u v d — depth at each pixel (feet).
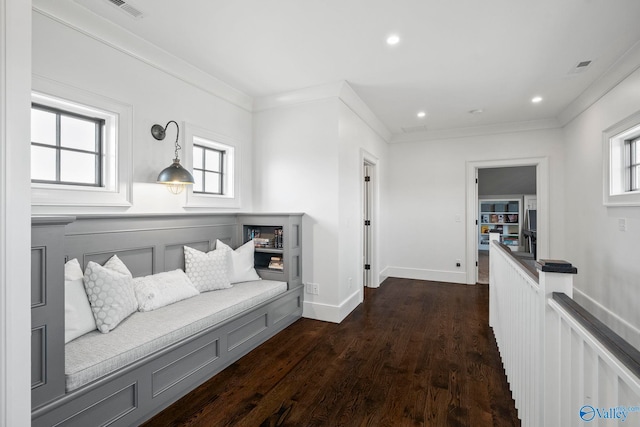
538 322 4.40
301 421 5.86
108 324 6.10
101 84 7.22
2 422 3.18
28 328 3.36
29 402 3.37
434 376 7.39
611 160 10.33
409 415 6.01
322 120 11.05
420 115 14.10
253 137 12.30
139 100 8.11
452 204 16.74
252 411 6.13
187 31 7.62
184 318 6.86
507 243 27.04
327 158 10.99
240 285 9.93
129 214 7.66
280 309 9.96
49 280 4.36
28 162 3.35
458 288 15.53
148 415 5.83
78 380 4.70
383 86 10.94
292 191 11.59
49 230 4.36
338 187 10.89
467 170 16.37
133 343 5.64
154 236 8.36
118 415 5.20
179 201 9.28
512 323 6.52
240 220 11.34
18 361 3.27
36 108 6.55
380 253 16.39
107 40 7.30
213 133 10.39
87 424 4.76
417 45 8.24
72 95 6.66
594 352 2.97
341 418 5.94
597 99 10.99
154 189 8.52
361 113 12.87
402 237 17.88
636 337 8.96
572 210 13.48
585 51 8.48
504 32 7.60
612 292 10.30
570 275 4.05
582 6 6.60
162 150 8.73
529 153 15.10
